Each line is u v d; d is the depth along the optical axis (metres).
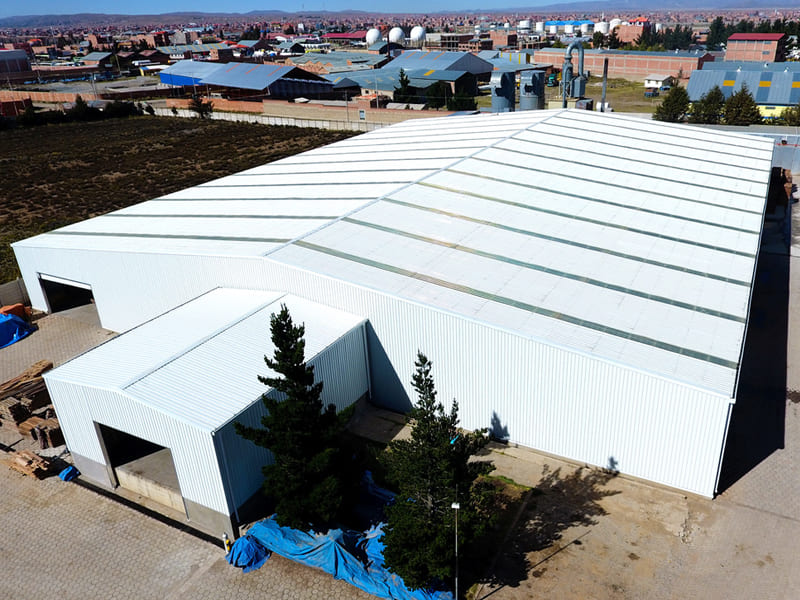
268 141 83.50
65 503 22.23
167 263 30.22
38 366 29.97
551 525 19.83
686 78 119.81
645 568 18.11
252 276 28.12
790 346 30.06
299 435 17.59
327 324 24.95
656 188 36.41
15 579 19.00
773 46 126.12
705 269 27.14
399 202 33.25
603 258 27.69
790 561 18.17
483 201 33.38
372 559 18.42
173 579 18.70
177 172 69.56
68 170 72.44
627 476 21.88
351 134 86.12
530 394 22.58
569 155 41.62
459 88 104.25
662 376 19.88
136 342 24.44
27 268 36.06
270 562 19.17
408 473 16.08
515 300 24.12
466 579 18.02
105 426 22.16
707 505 20.39
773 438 23.50
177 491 21.17
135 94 124.69
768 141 48.06
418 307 23.67
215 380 21.52
